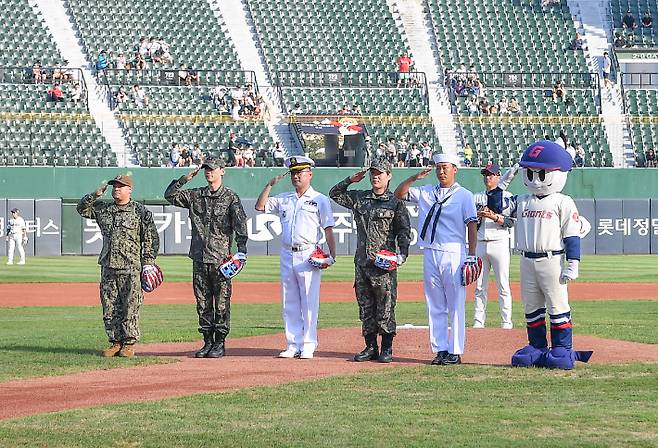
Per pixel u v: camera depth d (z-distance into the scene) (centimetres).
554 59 5222
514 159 4747
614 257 4356
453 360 1300
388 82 4988
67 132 4419
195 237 1394
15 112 4416
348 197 1349
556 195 1268
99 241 4212
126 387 1135
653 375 1205
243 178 4306
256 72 4934
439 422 930
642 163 4800
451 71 5062
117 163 4369
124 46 4831
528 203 1278
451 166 1302
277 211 1407
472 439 861
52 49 4709
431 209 1308
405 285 3084
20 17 4759
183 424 926
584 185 4553
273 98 4834
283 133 4678
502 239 1744
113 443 855
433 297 1309
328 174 4384
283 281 1395
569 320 1267
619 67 5194
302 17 5169
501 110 4944
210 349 1401
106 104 4591
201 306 1394
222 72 4800
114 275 1391
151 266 1398
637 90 5138
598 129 4944
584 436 871
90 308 2361
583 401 1037
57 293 2762
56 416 964
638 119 4950
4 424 931
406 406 1011
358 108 4803
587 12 5456
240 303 2505
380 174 1327
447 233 1297
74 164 4303
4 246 4119
